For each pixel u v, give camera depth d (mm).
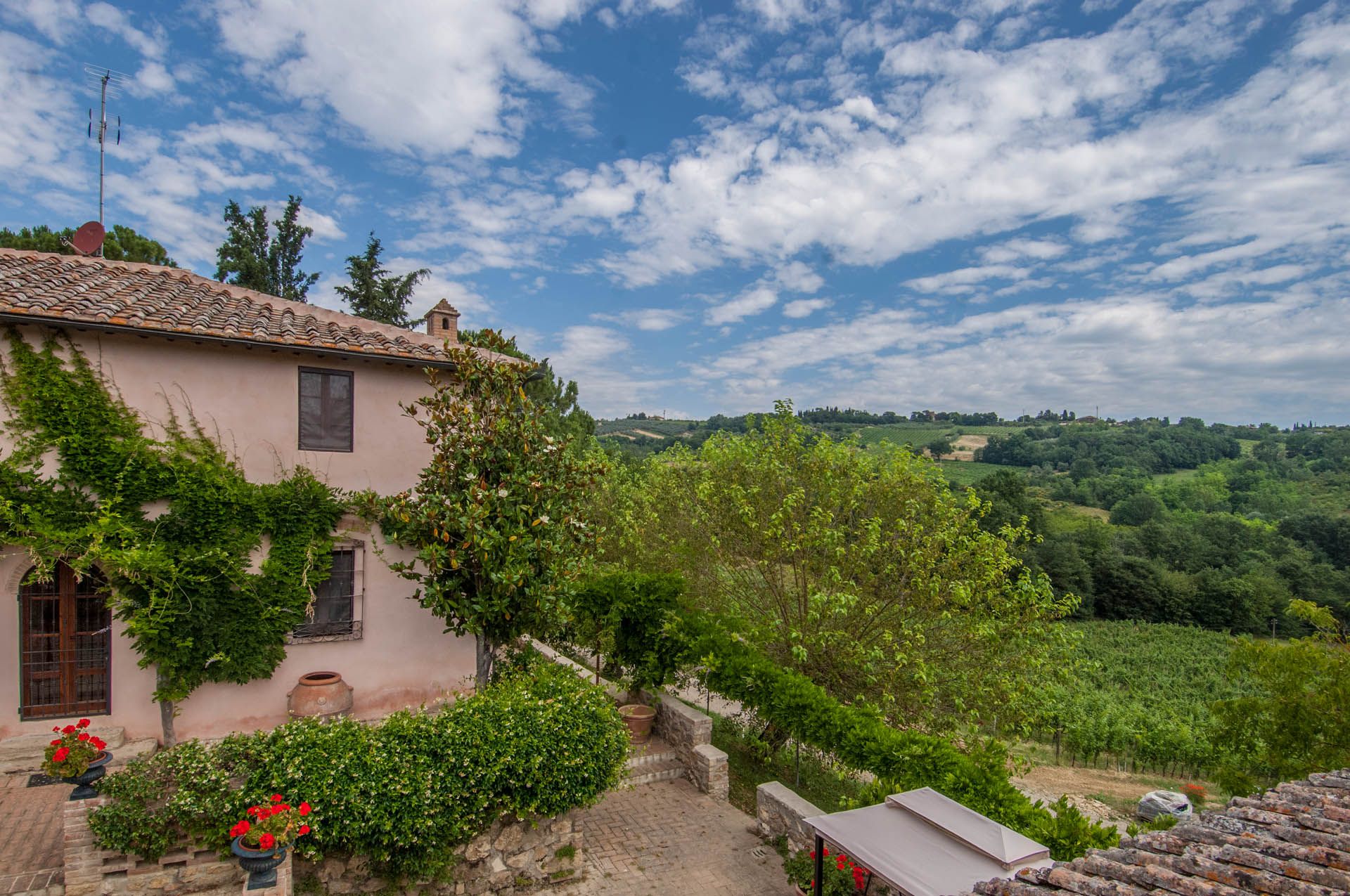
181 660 10891
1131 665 48188
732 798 12703
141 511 10859
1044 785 26234
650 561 18188
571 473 11977
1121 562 62094
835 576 14117
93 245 14219
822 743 11625
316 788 7836
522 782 9016
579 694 10203
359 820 7973
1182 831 5105
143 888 7652
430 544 11125
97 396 10586
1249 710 17203
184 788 7566
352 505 12273
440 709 12492
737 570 16984
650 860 10219
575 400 35062
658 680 14297
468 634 13008
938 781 9758
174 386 11094
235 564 11281
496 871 9133
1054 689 14672
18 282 10875
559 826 9727
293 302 14227
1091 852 5051
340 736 8352
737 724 16219
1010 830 6930
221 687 11391
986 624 13852
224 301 12922
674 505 18438
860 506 15680
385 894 8516
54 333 10367
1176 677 45469
